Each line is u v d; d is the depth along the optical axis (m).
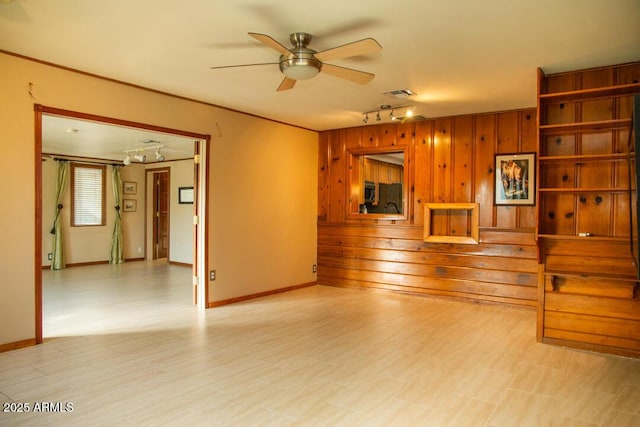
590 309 3.58
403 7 2.54
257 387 2.83
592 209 3.68
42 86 3.57
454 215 5.45
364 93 4.45
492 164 5.18
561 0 2.46
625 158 3.52
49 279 7.05
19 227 3.49
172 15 2.68
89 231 8.82
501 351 3.56
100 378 2.95
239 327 4.24
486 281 5.20
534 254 4.89
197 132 4.85
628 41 3.06
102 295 5.77
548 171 3.83
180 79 4.03
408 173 5.77
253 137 5.55
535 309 4.88
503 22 2.75
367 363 3.28
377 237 6.04
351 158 6.31
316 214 6.63
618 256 3.55
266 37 2.53
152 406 2.54
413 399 2.66
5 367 3.12
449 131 5.47
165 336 3.93
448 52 3.29
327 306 5.16
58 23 2.81
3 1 2.44
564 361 3.33
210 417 2.42
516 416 2.46
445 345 3.71
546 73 3.79
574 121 3.74
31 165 3.54
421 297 5.65
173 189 9.16
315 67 2.92
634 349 3.41
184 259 8.84
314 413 2.47
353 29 2.87
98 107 3.93
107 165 9.09
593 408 2.56
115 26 2.85
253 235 5.58
